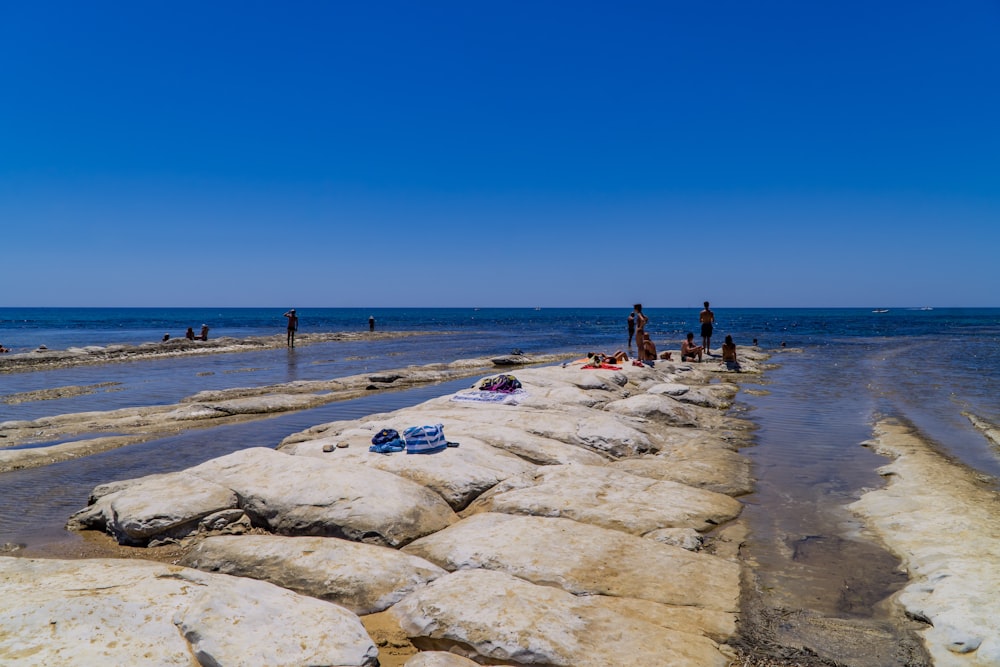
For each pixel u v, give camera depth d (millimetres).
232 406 18344
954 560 7383
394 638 5953
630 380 21109
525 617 5785
